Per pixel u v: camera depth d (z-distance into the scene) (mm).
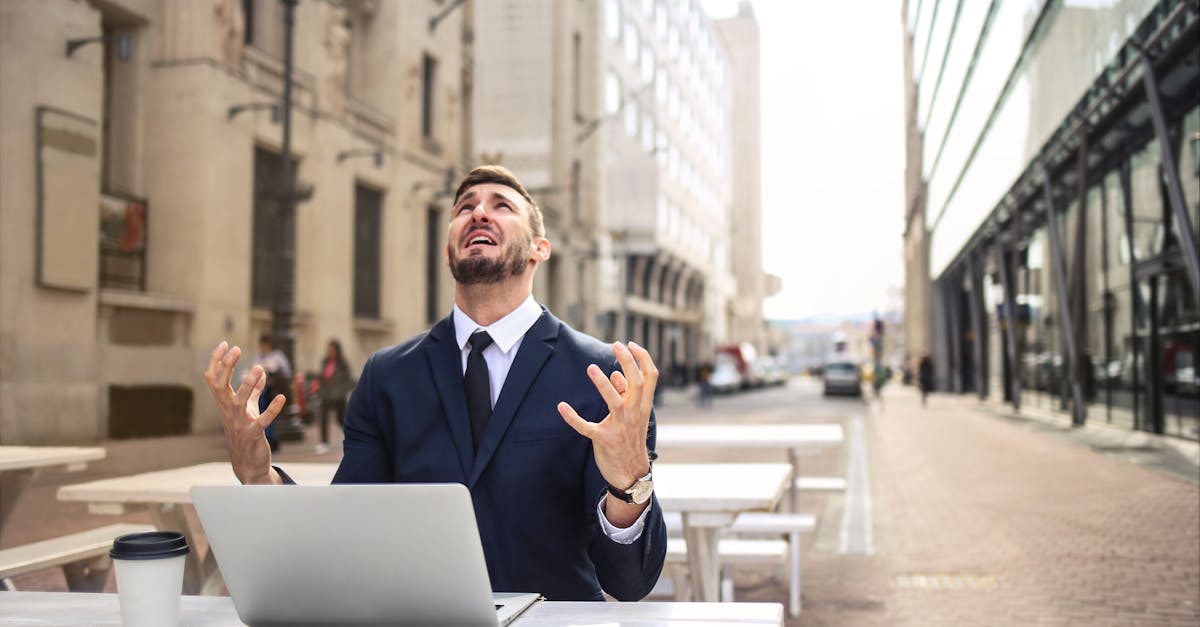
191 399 16703
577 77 41938
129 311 15570
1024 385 25625
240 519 1487
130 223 16594
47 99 13781
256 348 18766
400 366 2211
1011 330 24375
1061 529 7355
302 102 20625
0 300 12977
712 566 3818
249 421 1930
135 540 1532
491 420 2064
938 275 41219
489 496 2053
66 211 14008
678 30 61625
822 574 5980
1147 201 14438
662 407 32375
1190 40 10688
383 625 1531
